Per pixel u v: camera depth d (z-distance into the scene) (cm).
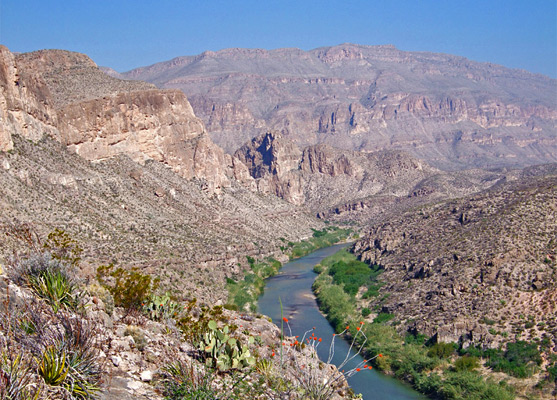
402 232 14600
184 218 14138
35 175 9869
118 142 14175
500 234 10250
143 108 15500
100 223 10262
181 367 1994
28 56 14938
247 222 17888
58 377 1589
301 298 11250
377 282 11700
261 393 2053
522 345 7131
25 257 2223
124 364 1931
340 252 16700
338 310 9650
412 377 6844
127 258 9100
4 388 1418
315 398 2086
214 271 11550
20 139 10331
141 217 12156
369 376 6969
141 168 14600
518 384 6506
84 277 2659
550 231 9731
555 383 6362
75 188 10694
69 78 14775
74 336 1764
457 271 9650
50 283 2086
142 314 2689
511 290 8394
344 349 7838
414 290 9925
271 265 14775
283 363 2395
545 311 7700
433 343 7769
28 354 1598
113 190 12300
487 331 7575
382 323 8975
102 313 2186
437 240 12506
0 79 9862
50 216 9000
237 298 10275
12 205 8256
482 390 6209
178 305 3052
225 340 2283
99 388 1680
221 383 2067
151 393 1838
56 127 11975
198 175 17525
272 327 3503
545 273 8531
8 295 1825
